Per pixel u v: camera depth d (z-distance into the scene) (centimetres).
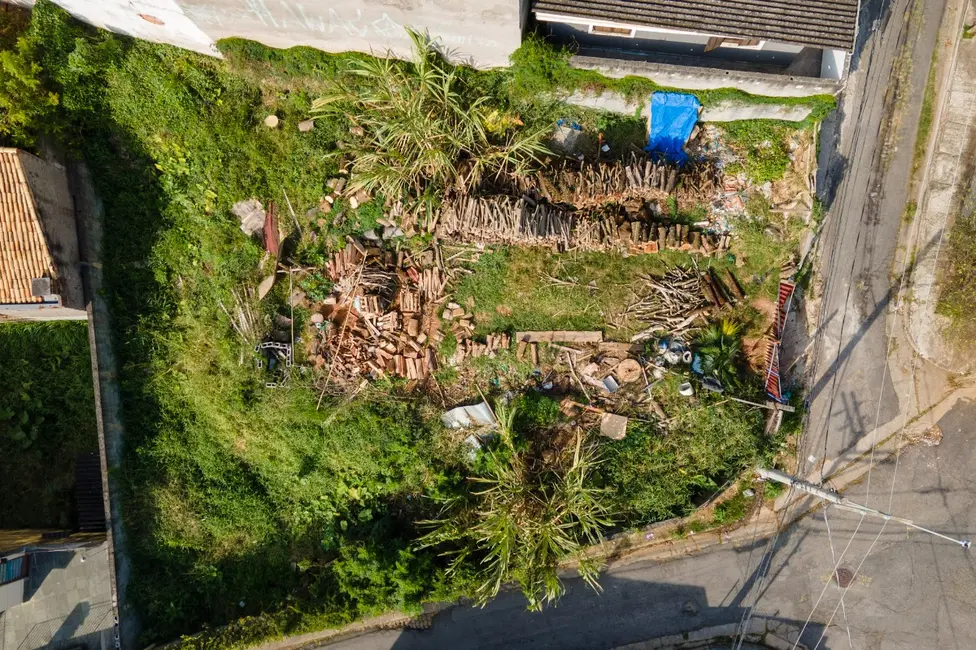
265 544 1341
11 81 1088
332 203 1292
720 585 1353
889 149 1377
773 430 1297
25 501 1341
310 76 1250
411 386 1322
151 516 1320
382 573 1223
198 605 1352
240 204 1294
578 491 1235
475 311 1328
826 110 1230
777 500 1367
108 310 1280
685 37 1191
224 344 1273
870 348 1383
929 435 1384
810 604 1357
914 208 1381
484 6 1027
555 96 1256
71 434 1342
